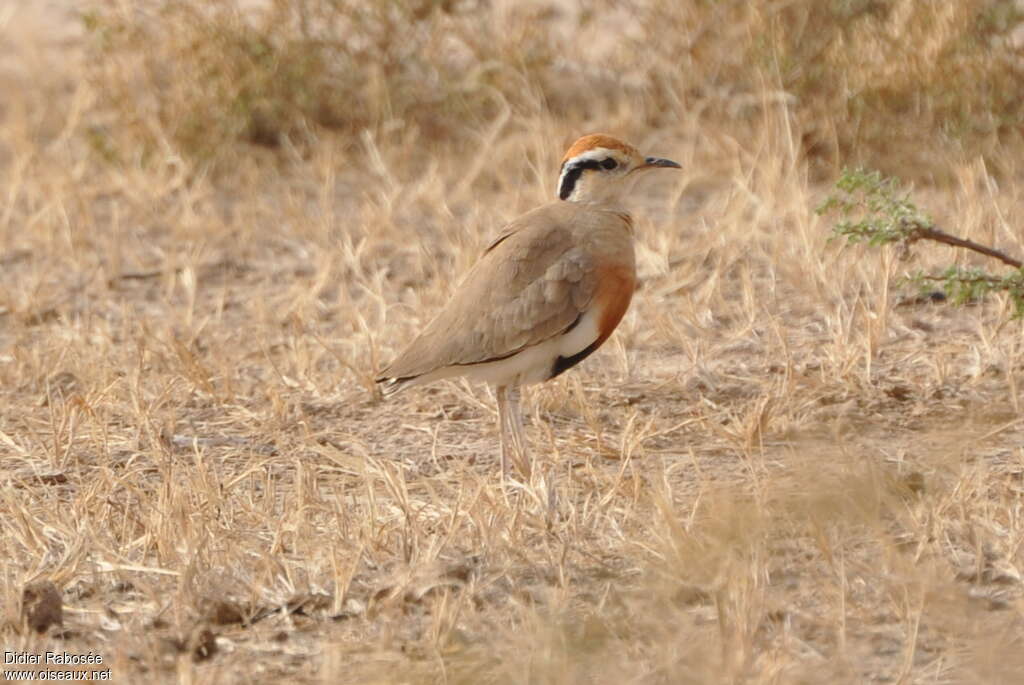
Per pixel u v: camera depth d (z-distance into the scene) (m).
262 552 11.71
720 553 11.50
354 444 14.65
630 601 11.18
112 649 10.80
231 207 22.80
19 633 11.02
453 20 24.70
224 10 24.52
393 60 24.55
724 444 14.49
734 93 23.94
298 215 21.73
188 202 22.06
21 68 27.73
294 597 11.38
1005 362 16.11
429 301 18.58
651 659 10.40
